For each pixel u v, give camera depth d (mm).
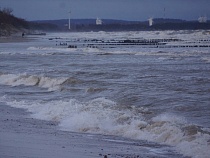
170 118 30188
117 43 187750
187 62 81438
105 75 59906
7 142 24391
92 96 43719
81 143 24750
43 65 79688
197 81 51750
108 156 21781
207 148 22594
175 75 58969
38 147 23391
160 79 54625
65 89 48656
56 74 61844
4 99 43281
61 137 26281
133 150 23250
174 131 25828
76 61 89062
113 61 87438
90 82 53094
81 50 129625
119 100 40562
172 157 21859
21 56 106188
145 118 31016
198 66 72562
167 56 99750
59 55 109875
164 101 38781
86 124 29344
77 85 51812
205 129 26828
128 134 27141
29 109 36906
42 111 35094
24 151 22453
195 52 112500
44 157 21391
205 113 33219
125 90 45812
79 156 21719
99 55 108250
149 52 113312
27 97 44375
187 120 30500
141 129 27734
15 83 55500
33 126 29672
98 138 26312
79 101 39312
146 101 39250
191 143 23594
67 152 22484
